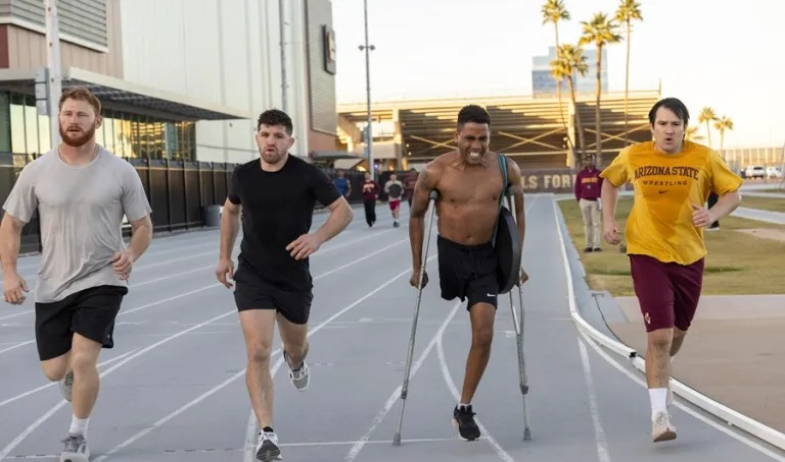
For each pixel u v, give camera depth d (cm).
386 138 10519
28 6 3322
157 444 634
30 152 3422
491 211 604
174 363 927
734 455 575
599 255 1984
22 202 571
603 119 10138
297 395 771
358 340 1034
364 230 3322
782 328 1009
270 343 578
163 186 3450
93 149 575
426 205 619
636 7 8494
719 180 597
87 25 3819
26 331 1176
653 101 9812
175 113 4344
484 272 608
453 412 675
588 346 966
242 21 5875
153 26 4722
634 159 609
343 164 9062
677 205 596
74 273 561
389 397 759
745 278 1492
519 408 713
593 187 2042
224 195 4119
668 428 578
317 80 7562
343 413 709
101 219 563
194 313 1290
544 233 2827
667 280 597
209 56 5388
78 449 559
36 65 3409
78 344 561
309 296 606
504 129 10338
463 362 898
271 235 583
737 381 762
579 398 742
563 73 8762
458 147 607
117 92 3425
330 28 7962
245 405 744
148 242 590
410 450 606
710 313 1122
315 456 596
